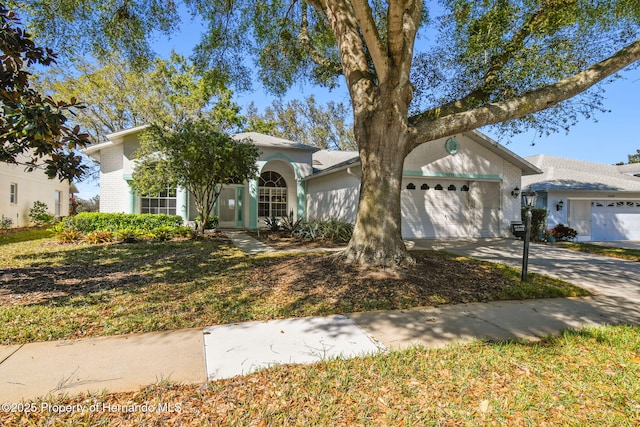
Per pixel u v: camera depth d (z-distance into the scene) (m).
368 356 3.44
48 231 14.34
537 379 3.04
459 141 13.67
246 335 3.98
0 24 4.81
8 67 4.90
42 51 5.24
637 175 21.14
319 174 15.99
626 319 4.70
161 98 22.27
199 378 3.00
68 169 5.18
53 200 21.25
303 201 18.75
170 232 12.94
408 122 7.25
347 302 5.14
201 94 21.56
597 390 2.88
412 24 6.34
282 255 9.36
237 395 2.75
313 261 7.32
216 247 10.79
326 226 13.68
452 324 4.41
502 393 2.82
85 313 4.60
